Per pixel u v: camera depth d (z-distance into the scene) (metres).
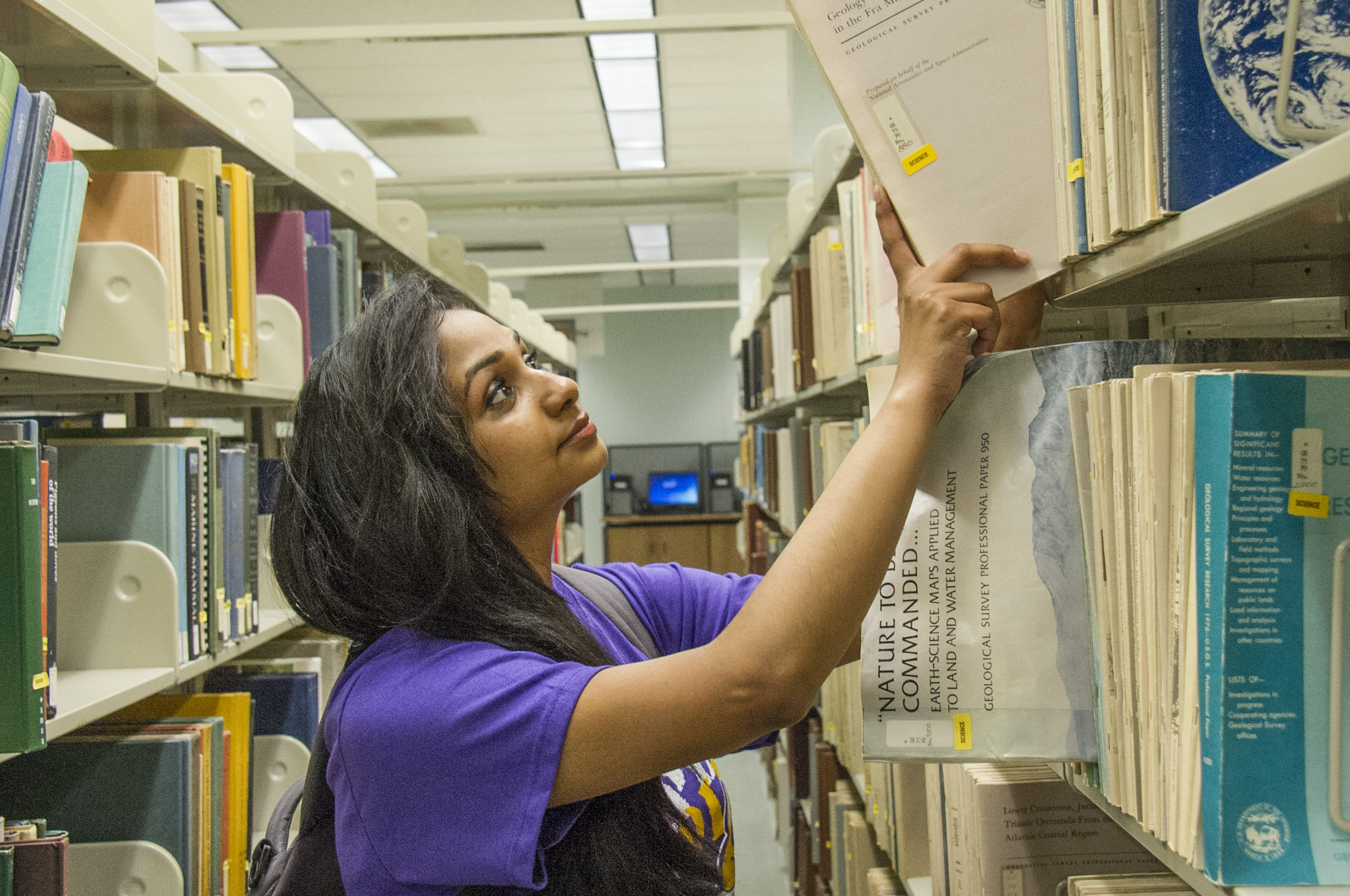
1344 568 0.56
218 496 1.54
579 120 5.82
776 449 3.52
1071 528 0.70
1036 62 0.68
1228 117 0.55
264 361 2.01
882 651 0.72
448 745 0.64
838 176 2.04
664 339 10.83
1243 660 0.56
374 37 2.32
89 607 1.39
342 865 0.70
